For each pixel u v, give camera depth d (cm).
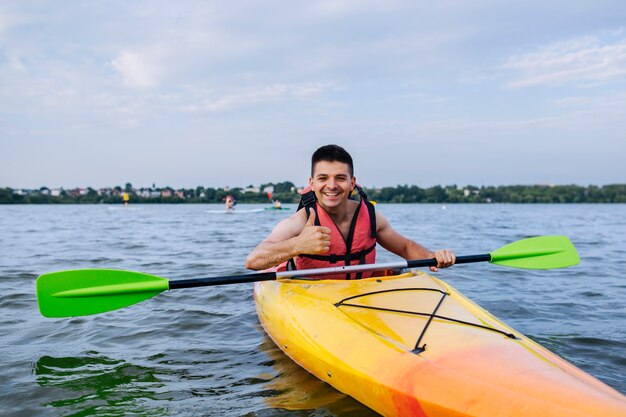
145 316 486
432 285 360
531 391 226
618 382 318
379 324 305
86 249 1071
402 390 248
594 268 771
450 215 3434
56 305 363
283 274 362
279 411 281
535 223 2289
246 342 406
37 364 360
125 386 321
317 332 319
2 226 1958
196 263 833
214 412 283
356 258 387
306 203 384
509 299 547
